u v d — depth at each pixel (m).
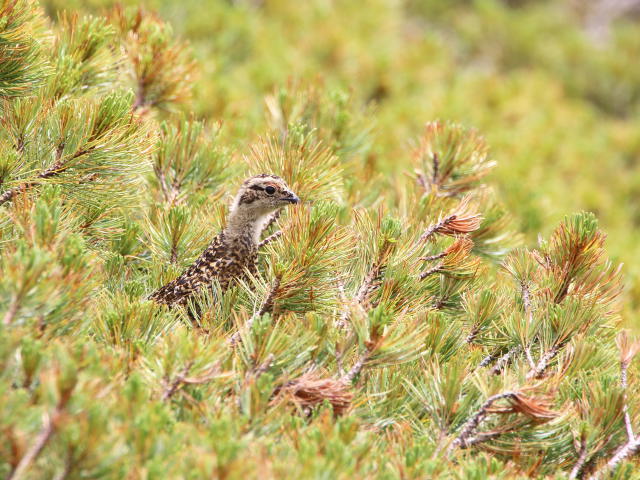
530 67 37.28
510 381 7.92
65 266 6.74
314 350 7.96
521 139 24.92
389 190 13.69
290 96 13.51
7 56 9.45
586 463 8.44
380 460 6.60
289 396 7.16
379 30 28.64
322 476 5.87
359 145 13.69
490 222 11.95
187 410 6.77
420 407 8.31
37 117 9.32
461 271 9.91
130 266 10.23
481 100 28.08
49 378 5.59
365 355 7.70
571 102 33.06
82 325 7.14
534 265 10.33
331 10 28.39
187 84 12.98
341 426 6.60
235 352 7.30
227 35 22.77
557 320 9.23
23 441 5.42
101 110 8.97
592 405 8.47
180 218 10.09
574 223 9.72
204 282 10.24
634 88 37.56
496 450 8.00
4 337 5.93
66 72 10.47
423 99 24.80
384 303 8.04
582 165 25.44
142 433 5.80
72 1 18.14
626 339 9.14
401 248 9.23
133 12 13.66
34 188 8.78
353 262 9.70
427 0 38.00
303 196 10.85
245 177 11.84
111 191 9.38
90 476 5.59
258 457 5.98
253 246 10.70
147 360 6.91
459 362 8.54
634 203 25.44
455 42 37.06
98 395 5.83
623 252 18.83
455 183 12.52
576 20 43.59
